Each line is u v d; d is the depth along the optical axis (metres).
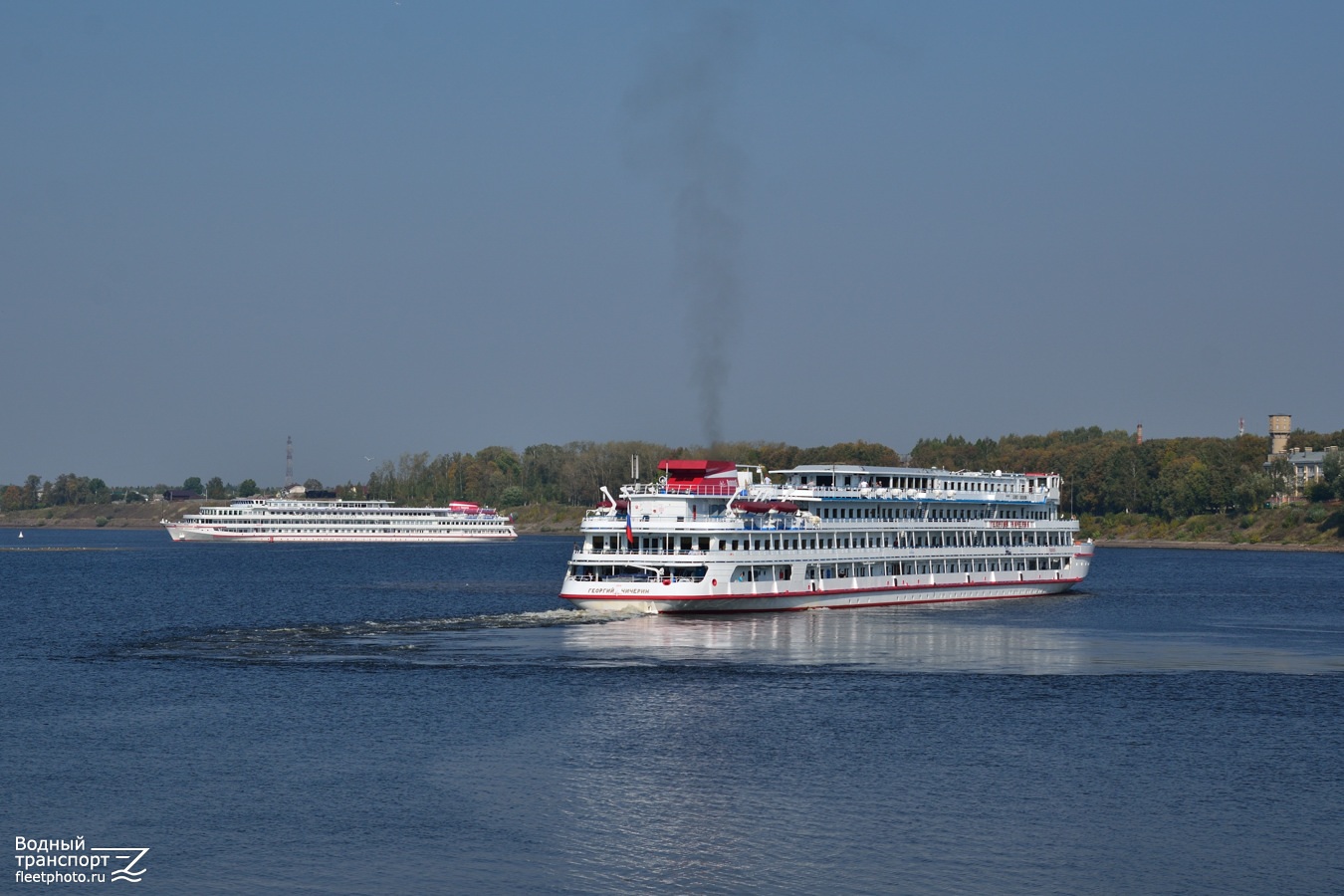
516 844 141.25
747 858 137.38
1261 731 189.12
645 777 163.75
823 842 141.50
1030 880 132.00
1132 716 198.25
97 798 155.88
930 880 131.88
